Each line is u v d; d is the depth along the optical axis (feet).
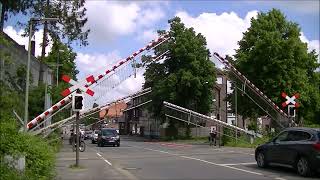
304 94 172.76
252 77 174.50
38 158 45.39
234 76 177.27
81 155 97.35
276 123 154.92
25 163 42.42
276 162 60.34
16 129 44.98
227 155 94.07
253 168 64.49
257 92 150.30
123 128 463.42
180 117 221.66
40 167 44.83
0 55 46.60
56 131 122.31
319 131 54.39
